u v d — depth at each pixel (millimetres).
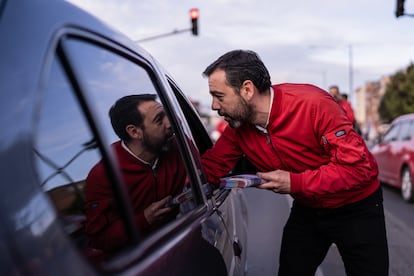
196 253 1595
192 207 1884
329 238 2566
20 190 905
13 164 906
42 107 1043
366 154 2268
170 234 1481
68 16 1205
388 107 64000
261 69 2266
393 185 9359
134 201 1455
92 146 1302
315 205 2480
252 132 2432
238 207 2949
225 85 2273
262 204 7266
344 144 2221
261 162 2504
